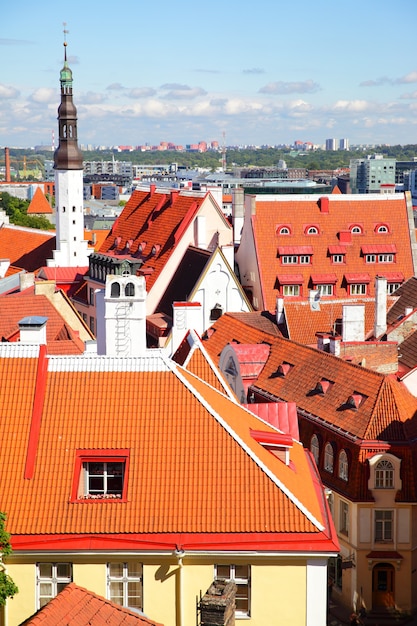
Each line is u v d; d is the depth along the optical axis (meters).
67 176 167.88
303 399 80.19
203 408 47.84
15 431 47.41
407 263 140.62
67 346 78.44
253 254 137.88
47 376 49.03
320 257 138.12
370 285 138.00
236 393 88.69
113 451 46.56
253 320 107.69
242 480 45.75
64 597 37.56
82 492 46.56
